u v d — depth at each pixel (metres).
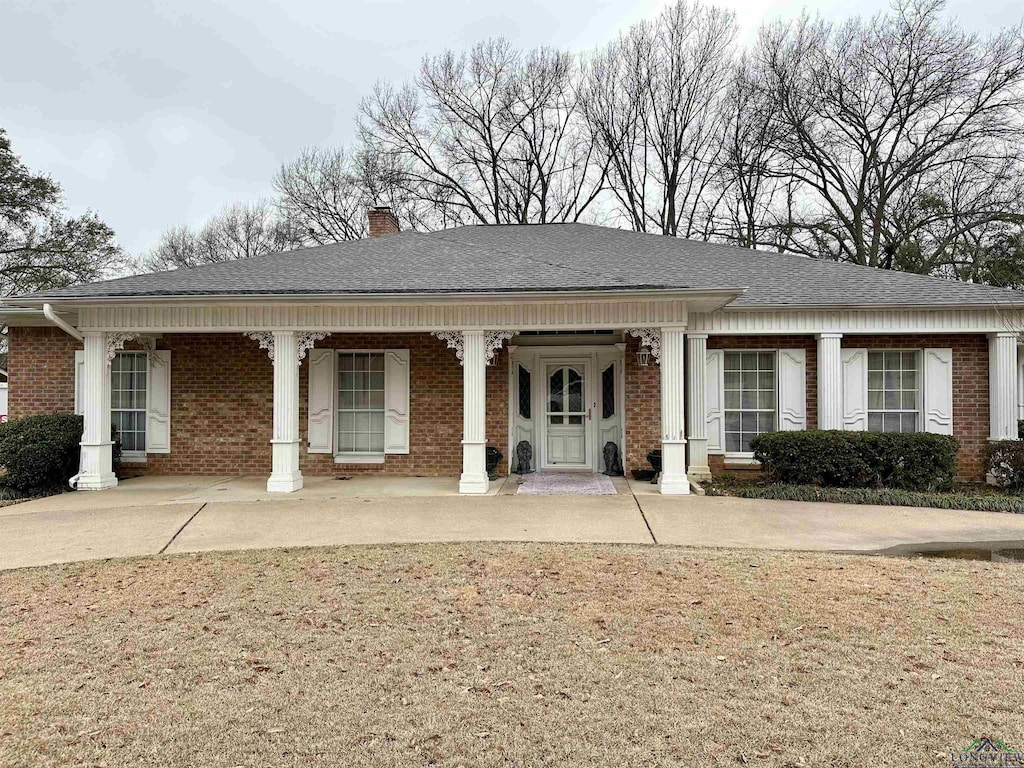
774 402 12.11
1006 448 10.36
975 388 11.74
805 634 4.59
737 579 5.89
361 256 12.90
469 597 5.46
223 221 40.41
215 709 3.58
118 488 10.95
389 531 7.91
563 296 9.84
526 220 32.66
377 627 4.81
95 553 7.01
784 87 27.33
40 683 3.90
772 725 3.36
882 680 3.87
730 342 12.11
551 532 7.79
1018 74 23.75
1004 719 3.40
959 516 8.55
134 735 3.31
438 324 10.40
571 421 12.71
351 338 12.53
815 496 9.60
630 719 3.44
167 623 4.93
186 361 12.55
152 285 11.00
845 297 11.51
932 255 25.30
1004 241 24.84
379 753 3.13
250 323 10.57
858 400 11.85
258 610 5.20
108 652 4.38
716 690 3.76
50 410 12.46
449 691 3.78
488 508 9.14
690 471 11.69
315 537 7.65
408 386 12.43
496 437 12.27
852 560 6.52
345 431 12.61
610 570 6.20
